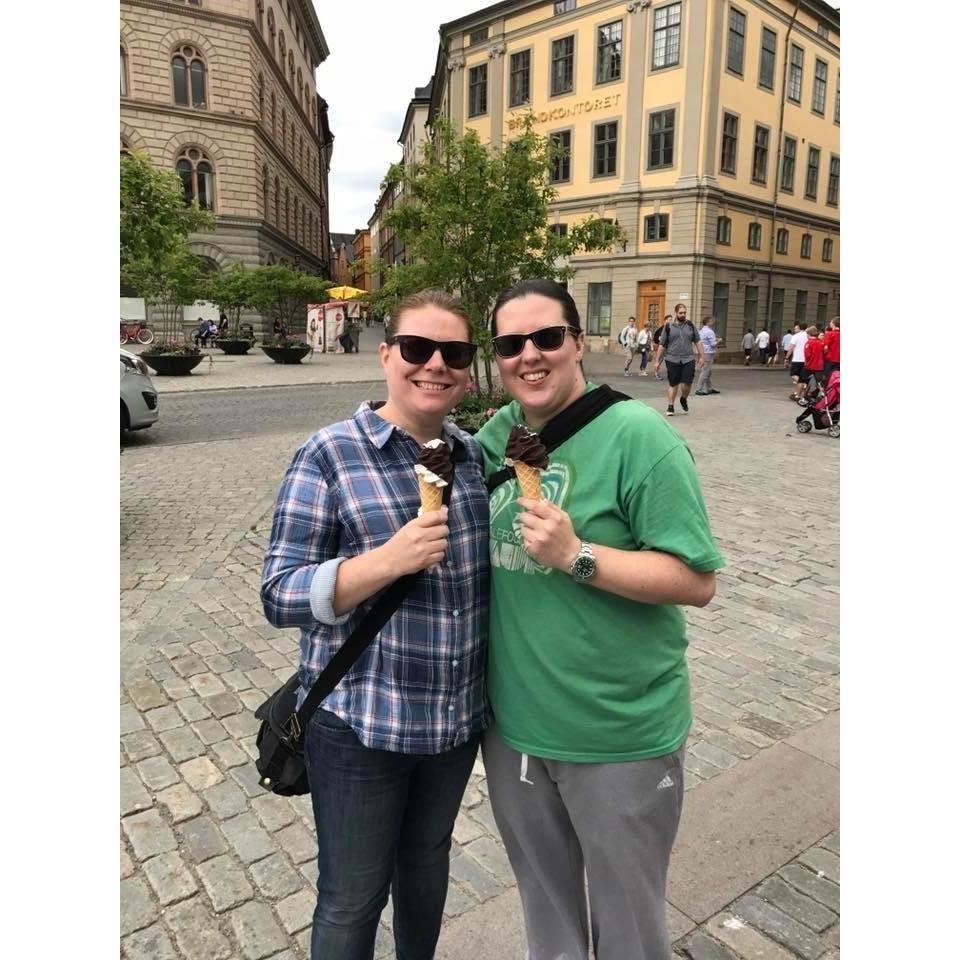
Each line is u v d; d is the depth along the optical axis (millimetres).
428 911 1843
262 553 5672
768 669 3883
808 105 34188
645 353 23906
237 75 38000
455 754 1692
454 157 10102
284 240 46406
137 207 17922
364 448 1551
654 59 29484
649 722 1562
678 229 29734
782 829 2623
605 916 1662
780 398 16781
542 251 9977
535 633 1557
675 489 1462
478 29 34750
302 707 1562
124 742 3186
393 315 1595
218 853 2533
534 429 1646
